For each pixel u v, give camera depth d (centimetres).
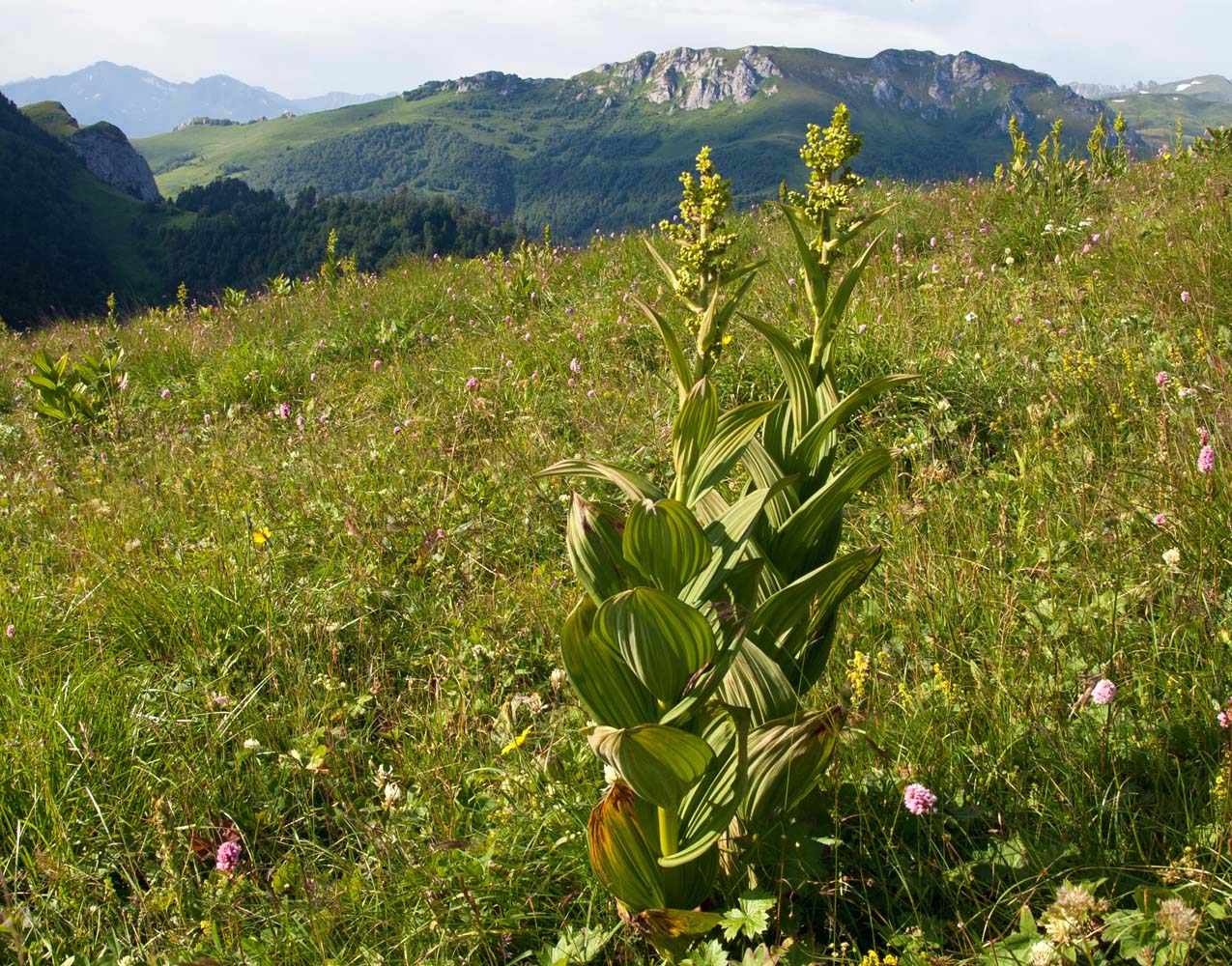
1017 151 909
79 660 331
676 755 162
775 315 611
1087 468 357
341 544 409
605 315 693
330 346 812
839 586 212
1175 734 226
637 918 188
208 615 354
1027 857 200
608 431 489
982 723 240
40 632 355
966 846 212
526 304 843
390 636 349
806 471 210
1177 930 151
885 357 496
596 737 163
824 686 263
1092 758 220
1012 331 517
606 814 180
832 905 197
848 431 455
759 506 176
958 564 309
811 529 208
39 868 237
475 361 660
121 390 722
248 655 339
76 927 223
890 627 298
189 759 277
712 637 162
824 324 214
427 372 664
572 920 216
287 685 313
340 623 340
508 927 211
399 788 259
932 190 1048
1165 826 198
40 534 479
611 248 1012
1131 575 290
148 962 209
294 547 415
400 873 225
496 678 305
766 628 201
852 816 217
